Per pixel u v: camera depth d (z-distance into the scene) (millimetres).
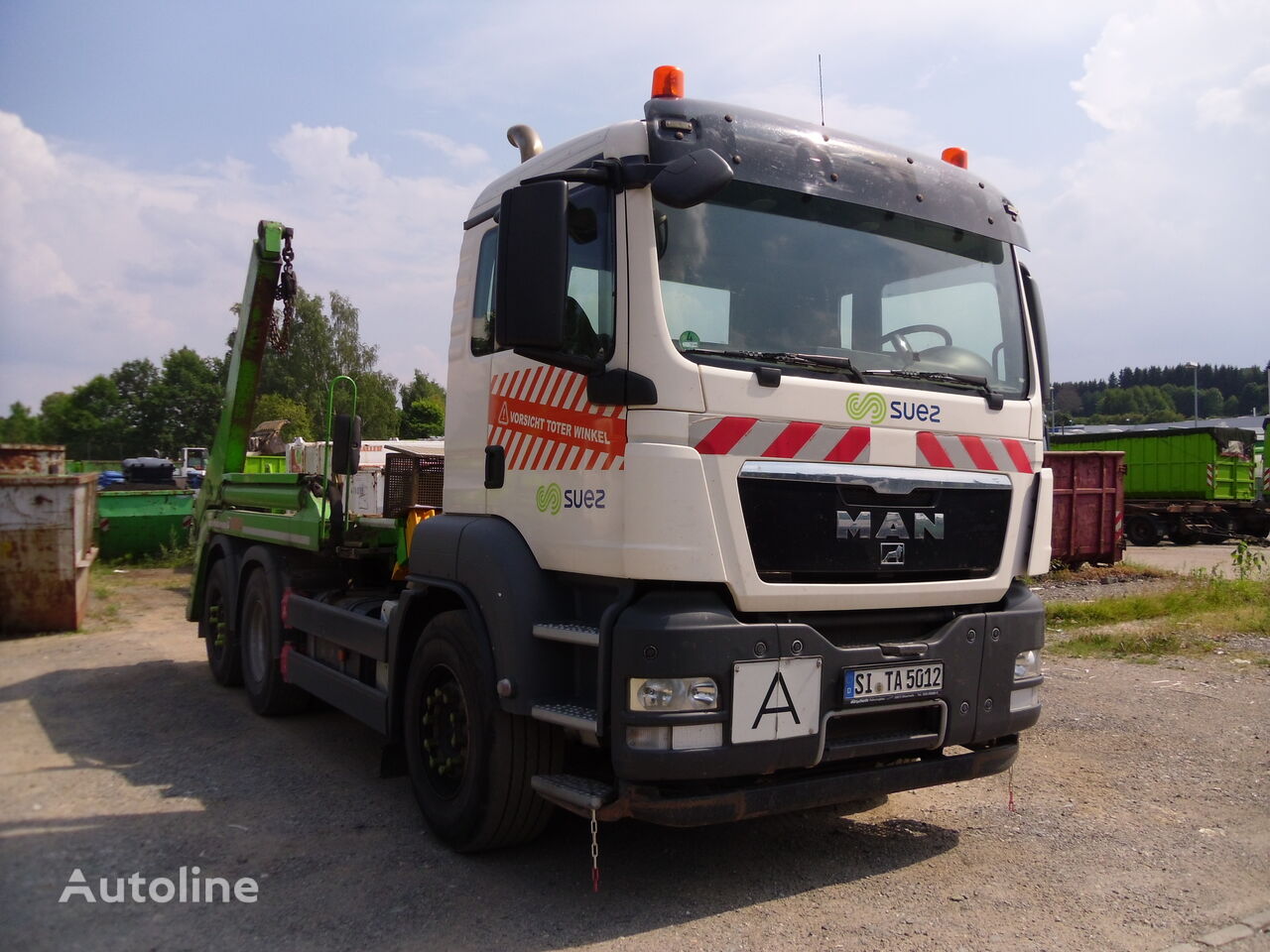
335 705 5891
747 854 4629
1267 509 25297
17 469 10758
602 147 4113
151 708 7473
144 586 15078
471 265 5121
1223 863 4535
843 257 4344
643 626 3660
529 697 4086
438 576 4801
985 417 4559
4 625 10555
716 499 3764
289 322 8430
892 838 4859
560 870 4395
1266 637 9961
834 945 3691
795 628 3836
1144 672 8539
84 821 4938
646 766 3609
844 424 4082
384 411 57406
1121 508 16469
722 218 4047
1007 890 4230
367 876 4301
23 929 3736
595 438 3969
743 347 3984
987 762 4480
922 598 4273
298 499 6930
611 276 3928
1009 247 5008
